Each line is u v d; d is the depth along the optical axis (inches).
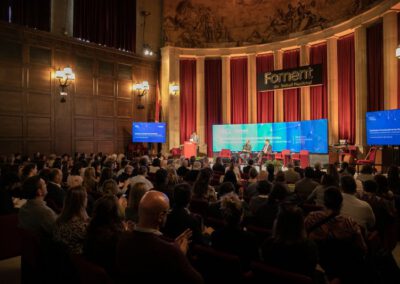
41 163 319.9
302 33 605.0
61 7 531.2
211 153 689.6
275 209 143.4
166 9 681.6
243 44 674.2
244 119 684.7
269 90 614.2
